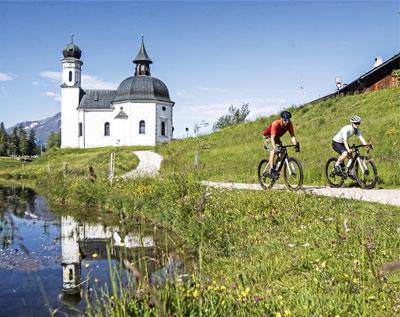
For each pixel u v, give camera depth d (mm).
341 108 28406
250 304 4066
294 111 32969
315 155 17656
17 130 145500
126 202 12266
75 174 23188
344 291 4203
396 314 3730
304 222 7590
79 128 71625
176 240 8031
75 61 72312
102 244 8414
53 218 11711
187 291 3912
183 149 33406
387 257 5051
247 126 34094
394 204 8484
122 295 3570
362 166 11531
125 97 69562
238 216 8688
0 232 9344
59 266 6910
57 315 4828
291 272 5195
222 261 6344
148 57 74312
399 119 20562
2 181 28828
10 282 6117
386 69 35000
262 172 11719
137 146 67562
